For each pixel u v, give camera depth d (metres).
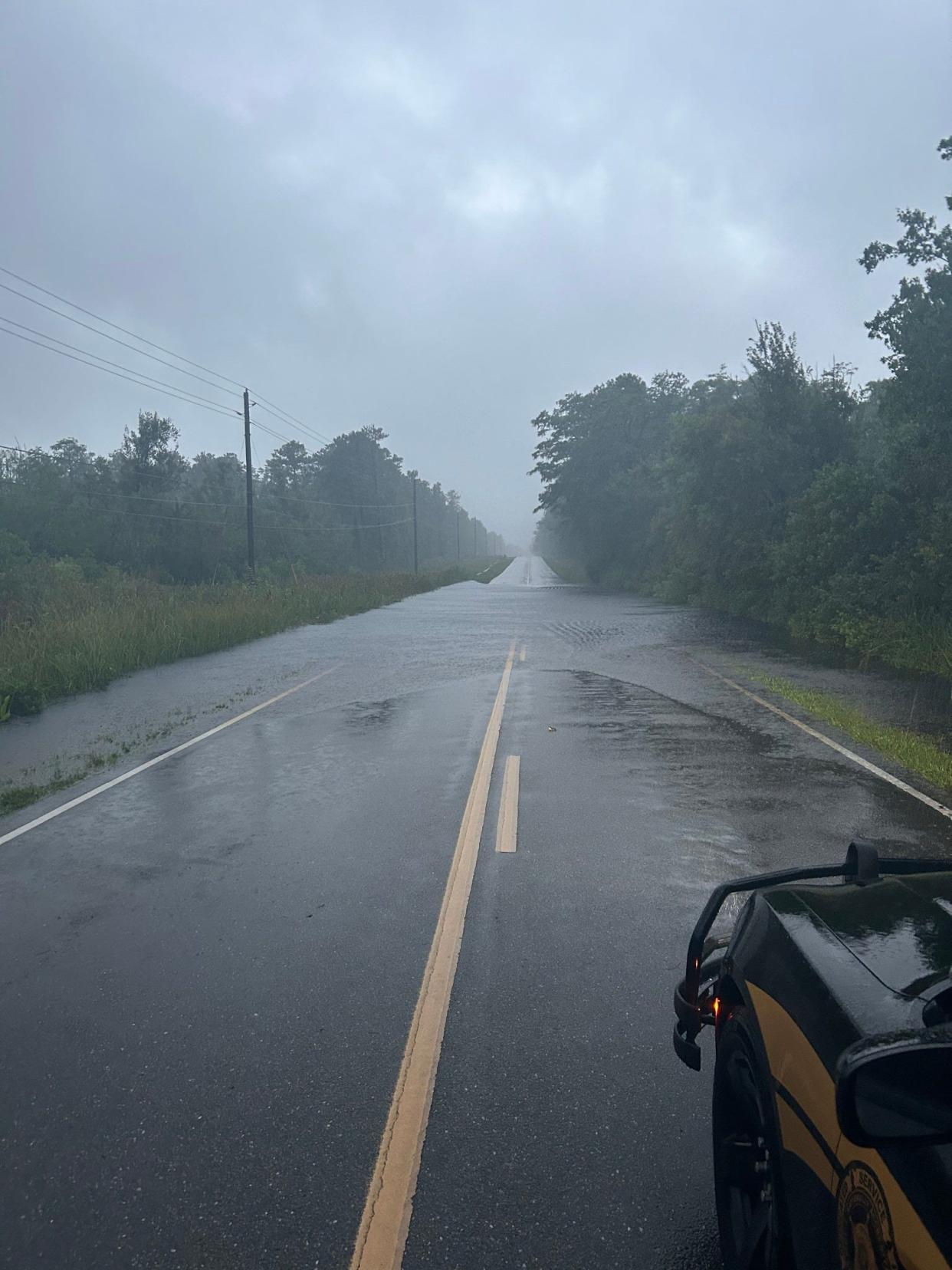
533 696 14.46
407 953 4.99
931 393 18.17
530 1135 3.38
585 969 4.75
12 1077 3.86
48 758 10.64
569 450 68.00
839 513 22.14
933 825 7.28
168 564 48.38
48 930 5.46
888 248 18.12
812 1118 2.14
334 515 95.06
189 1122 3.51
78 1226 2.96
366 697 14.63
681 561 41.09
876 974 2.27
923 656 17.33
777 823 7.37
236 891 6.04
